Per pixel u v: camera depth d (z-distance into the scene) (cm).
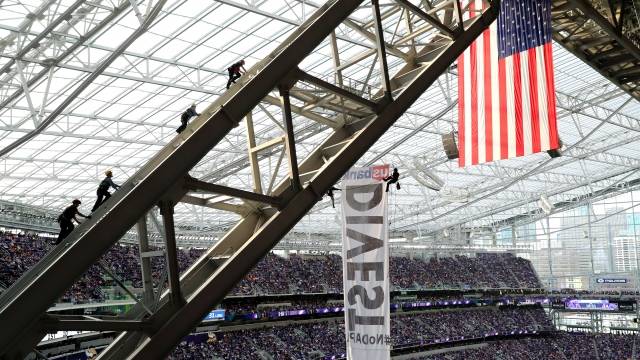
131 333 783
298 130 4219
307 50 803
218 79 3544
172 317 693
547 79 1812
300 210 845
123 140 3991
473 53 1994
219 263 845
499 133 1898
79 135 3741
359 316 1516
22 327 553
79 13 2452
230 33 3103
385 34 3453
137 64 3145
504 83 1902
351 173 1544
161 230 735
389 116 977
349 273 1523
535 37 1841
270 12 2975
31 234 4400
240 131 4262
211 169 4812
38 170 4309
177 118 3947
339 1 847
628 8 2384
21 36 2533
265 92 755
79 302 3578
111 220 616
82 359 3950
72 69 2834
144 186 645
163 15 2756
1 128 3281
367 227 1509
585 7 2084
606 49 2602
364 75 3934
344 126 1053
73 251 587
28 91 2639
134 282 4359
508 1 1909
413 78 1109
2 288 3519
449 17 1287
